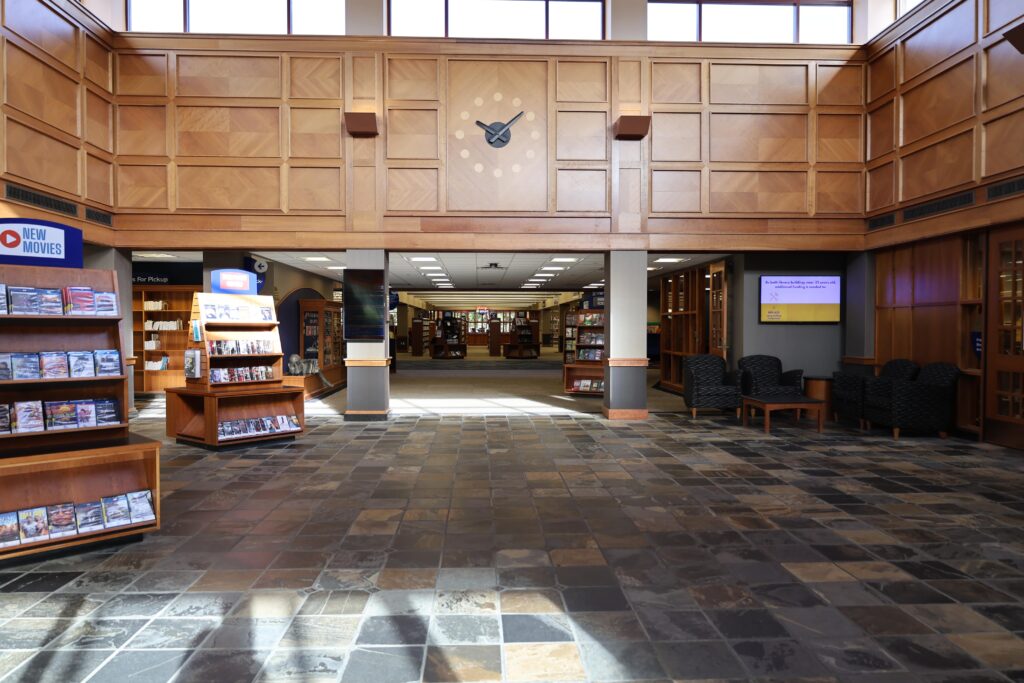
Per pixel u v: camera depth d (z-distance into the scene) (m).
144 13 8.35
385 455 6.07
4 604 2.82
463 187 8.07
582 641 2.49
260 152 7.92
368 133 7.89
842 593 2.94
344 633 2.56
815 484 4.94
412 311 29.41
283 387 6.98
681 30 8.71
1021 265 6.15
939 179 6.89
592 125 8.15
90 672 2.26
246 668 2.29
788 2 8.72
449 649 2.43
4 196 5.97
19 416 3.40
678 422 8.16
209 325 6.76
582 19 8.73
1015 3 5.86
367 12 8.07
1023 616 2.70
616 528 3.88
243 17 8.43
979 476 5.19
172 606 2.80
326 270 12.73
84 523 3.45
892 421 6.86
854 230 8.27
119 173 7.80
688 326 11.77
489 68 8.08
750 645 2.46
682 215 8.18
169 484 4.95
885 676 2.24
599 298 11.77
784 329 9.02
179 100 7.83
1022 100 5.80
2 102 5.91
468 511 4.24
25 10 6.20
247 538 3.70
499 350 28.62
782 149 8.19
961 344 6.95
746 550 3.50
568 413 9.00
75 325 3.76
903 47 7.45
